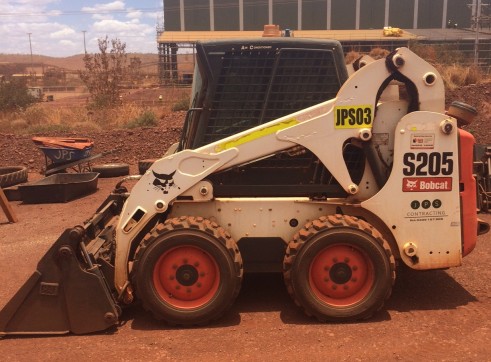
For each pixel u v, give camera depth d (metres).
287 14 60.62
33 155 14.50
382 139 4.50
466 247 4.57
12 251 6.89
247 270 4.64
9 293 5.36
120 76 21.48
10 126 18.91
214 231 4.28
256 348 3.96
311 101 4.62
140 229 4.47
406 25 61.09
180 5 60.56
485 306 4.65
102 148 14.89
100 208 5.95
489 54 44.47
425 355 3.79
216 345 4.02
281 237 4.59
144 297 4.27
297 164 4.64
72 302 4.22
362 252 4.30
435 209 4.45
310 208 4.57
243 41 4.52
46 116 19.72
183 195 4.50
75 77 77.69
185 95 23.28
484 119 15.95
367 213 4.58
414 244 4.47
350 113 4.38
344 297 4.38
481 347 3.88
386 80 4.37
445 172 4.42
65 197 9.96
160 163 4.45
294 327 4.29
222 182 4.65
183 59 46.09
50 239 7.44
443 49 33.25
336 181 4.61
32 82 64.38
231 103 4.59
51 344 4.09
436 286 5.15
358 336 4.10
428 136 4.37
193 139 4.65
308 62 4.58
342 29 60.84
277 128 4.41
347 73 4.68
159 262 4.29
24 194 9.92
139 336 4.20
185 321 4.29
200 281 4.33
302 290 4.28
